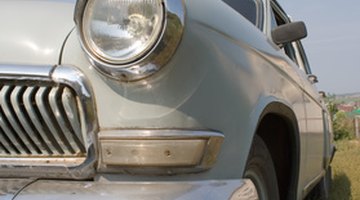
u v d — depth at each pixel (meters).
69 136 1.41
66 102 1.39
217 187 1.36
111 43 1.32
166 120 1.36
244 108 1.52
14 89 1.42
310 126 2.44
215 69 1.42
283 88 1.96
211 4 1.51
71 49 1.43
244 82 1.54
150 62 1.30
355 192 4.00
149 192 1.32
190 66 1.36
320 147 2.83
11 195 1.34
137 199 1.31
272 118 1.89
